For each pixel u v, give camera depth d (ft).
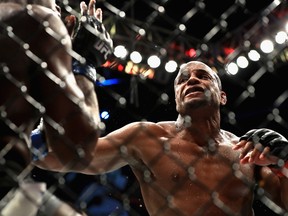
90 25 7.63
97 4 19.08
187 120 8.11
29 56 5.62
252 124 22.44
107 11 19.35
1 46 5.80
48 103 5.80
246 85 7.33
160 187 10.66
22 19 6.02
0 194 5.30
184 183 10.58
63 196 9.78
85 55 7.44
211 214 10.27
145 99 20.33
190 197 10.43
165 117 20.75
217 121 11.63
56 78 5.63
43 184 5.48
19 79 5.74
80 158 5.96
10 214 5.17
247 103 21.95
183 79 11.87
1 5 6.17
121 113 20.24
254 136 9.61
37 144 8.59
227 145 11.32
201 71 11.83
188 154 10.94
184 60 19.57
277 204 10.58
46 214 5.43
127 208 5.86
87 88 6.95
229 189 10.61
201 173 10.71
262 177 10.93
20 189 5.26
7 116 5.62
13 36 5.68
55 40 6.01
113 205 15.75
